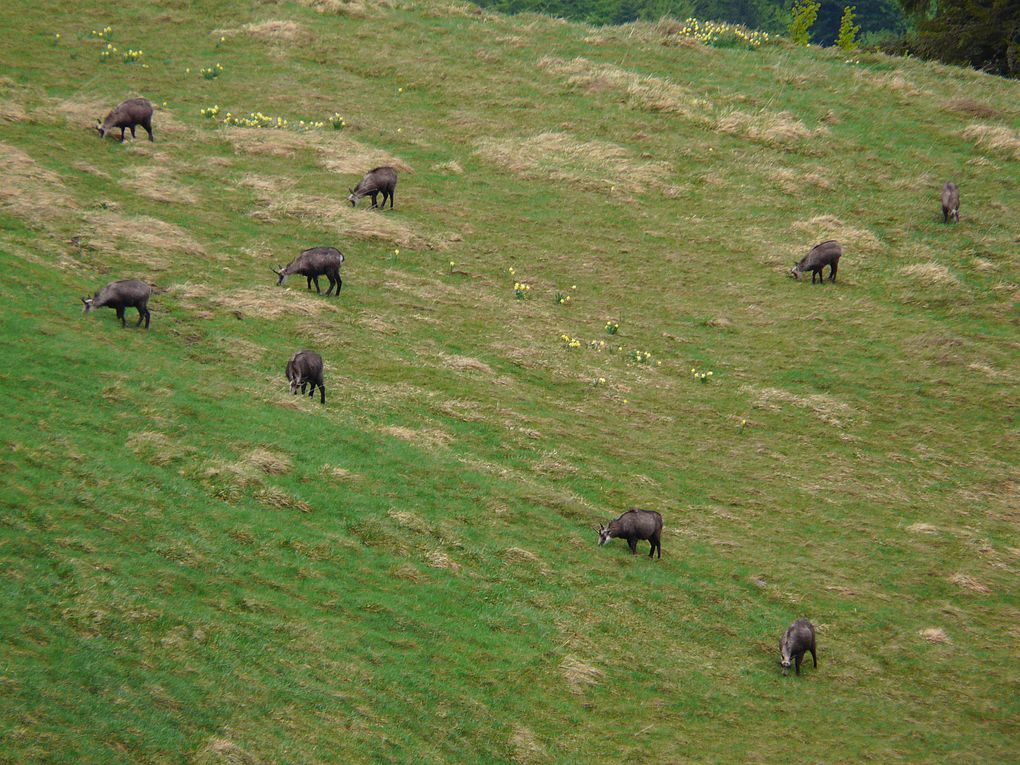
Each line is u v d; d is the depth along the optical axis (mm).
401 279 31031
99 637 14219
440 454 22094
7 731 12094
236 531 17609
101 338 22984
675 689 16844
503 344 28422
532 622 17547
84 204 30672
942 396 28922
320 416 22312
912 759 16141
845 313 32750
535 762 14477
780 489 24188
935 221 38344
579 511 21250
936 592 21156
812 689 17641
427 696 15227
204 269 28734
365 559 18047
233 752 12961
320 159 37500
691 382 28641
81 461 17938
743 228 37281
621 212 37562
